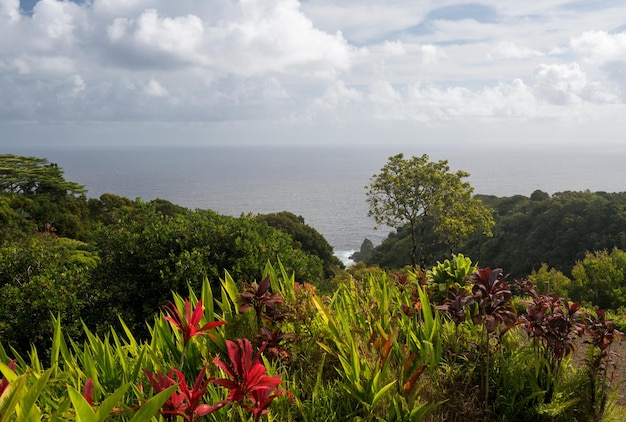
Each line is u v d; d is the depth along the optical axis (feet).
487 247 160.35
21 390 3.86
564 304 9.43
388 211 87.76
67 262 38.17
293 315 9.18
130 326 27.07
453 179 84.17
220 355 8.27
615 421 8.74
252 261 26.63
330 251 129.59
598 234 136.46
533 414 8.09
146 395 6.57
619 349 20.80
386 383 7.26
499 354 8.95
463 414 7.90
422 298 9.74
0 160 188.44
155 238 27.96
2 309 26.04
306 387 7.62
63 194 172.45
